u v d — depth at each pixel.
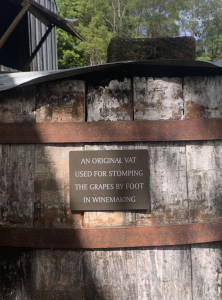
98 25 21.56
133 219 2.06
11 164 2.13
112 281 2.05
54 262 2.07
